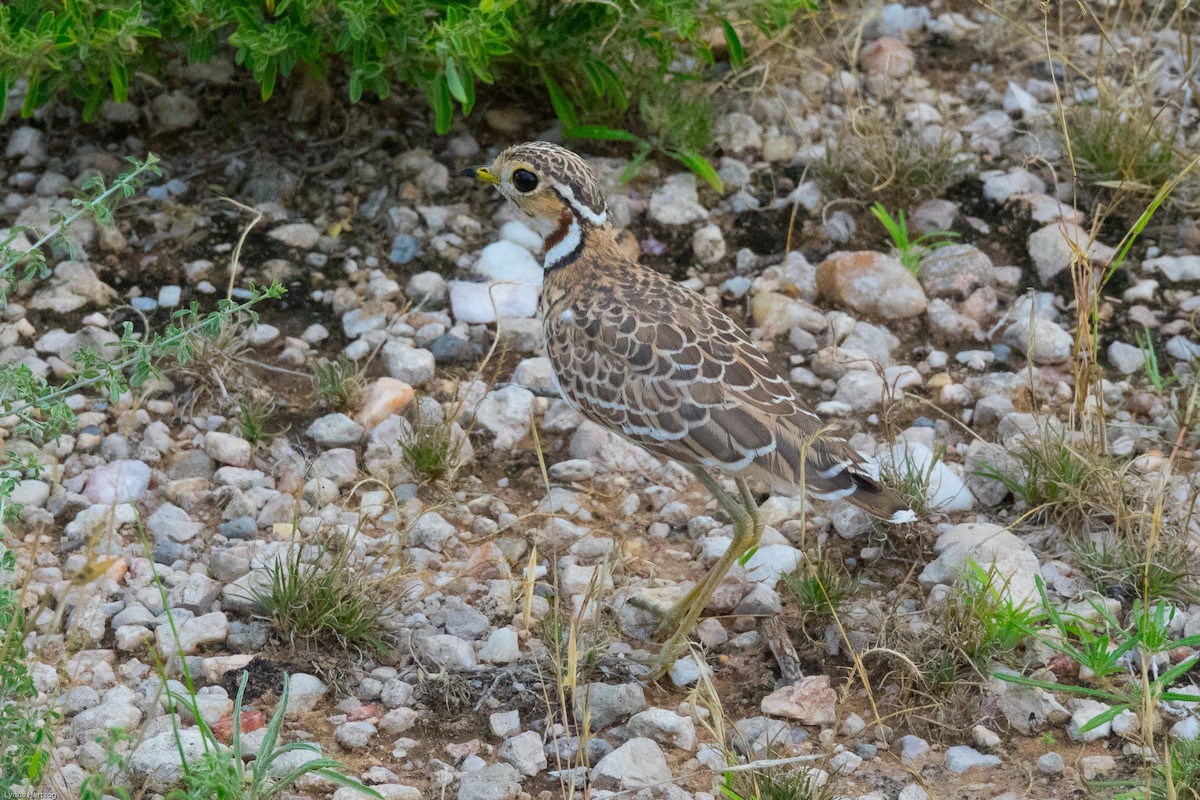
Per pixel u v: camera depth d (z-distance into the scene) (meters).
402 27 11.17
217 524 9.62
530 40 11.96
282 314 11.42
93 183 8.35
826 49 14.26
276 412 10.60
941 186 12.43
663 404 8.52
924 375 11.16
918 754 8.01
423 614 8.94
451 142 12.83
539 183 9.29
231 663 8.42
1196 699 7.77
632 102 13.00
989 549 9.23
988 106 13.62
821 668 8.69
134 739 7.62
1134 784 7.43
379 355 11.12
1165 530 9.30
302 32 11.38
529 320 11.42
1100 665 8.06
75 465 9.95
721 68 13.71
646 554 9.69
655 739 8.09
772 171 12.85
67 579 8.93
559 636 8.34
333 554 9.30
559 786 7.79
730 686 8.62
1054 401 10.81
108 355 10.69
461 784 7.67
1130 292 11.69
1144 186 12.11
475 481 10.18
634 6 11.41
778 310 11.48
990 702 8.31
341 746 8.00
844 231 12.29
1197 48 13.89
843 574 9.38
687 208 12.31
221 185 12.34
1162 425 10.52
